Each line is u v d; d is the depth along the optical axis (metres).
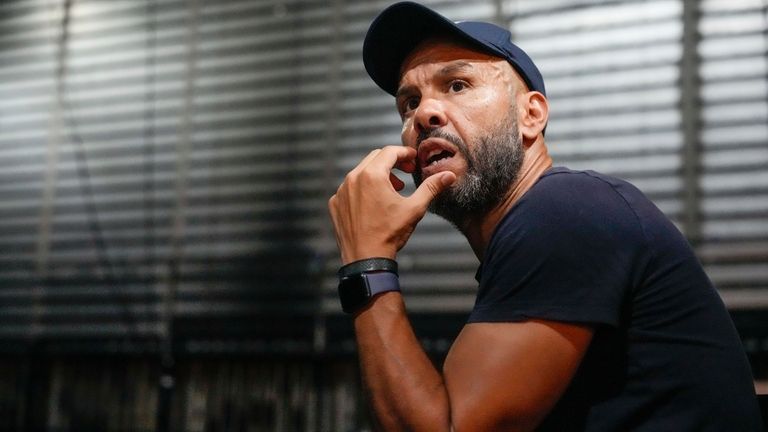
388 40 1.33
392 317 1.10
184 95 3.27
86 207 3.29
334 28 3.11
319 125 3.06
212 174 3.16
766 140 2.51
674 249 1.08
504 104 1.25
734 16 2.60
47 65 3.48
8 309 3.31
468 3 2.93
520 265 1.04
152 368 3.08
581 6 2.78
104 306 3.18
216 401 2.98
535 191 1.11
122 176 3.27
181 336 3.06
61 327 3.22
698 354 1.05
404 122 1.33
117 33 3.41
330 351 2.85
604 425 1.02
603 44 2.74
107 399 3.11
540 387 0.98
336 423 2.83
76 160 3.35
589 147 2.70
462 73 1.25
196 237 3.12
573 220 1.05
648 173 2.62
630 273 1.04
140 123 3.29
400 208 1.18
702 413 1.03
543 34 2.82
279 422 2.89
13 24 3.57
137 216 3.22
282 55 3.17
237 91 3.19
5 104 3.52
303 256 2.97
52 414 3.17
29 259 3.33
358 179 1.22
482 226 1.28
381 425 1.04
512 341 1.00
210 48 3.27
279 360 2.93
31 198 3.38
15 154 3.45
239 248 3.06
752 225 2.48
